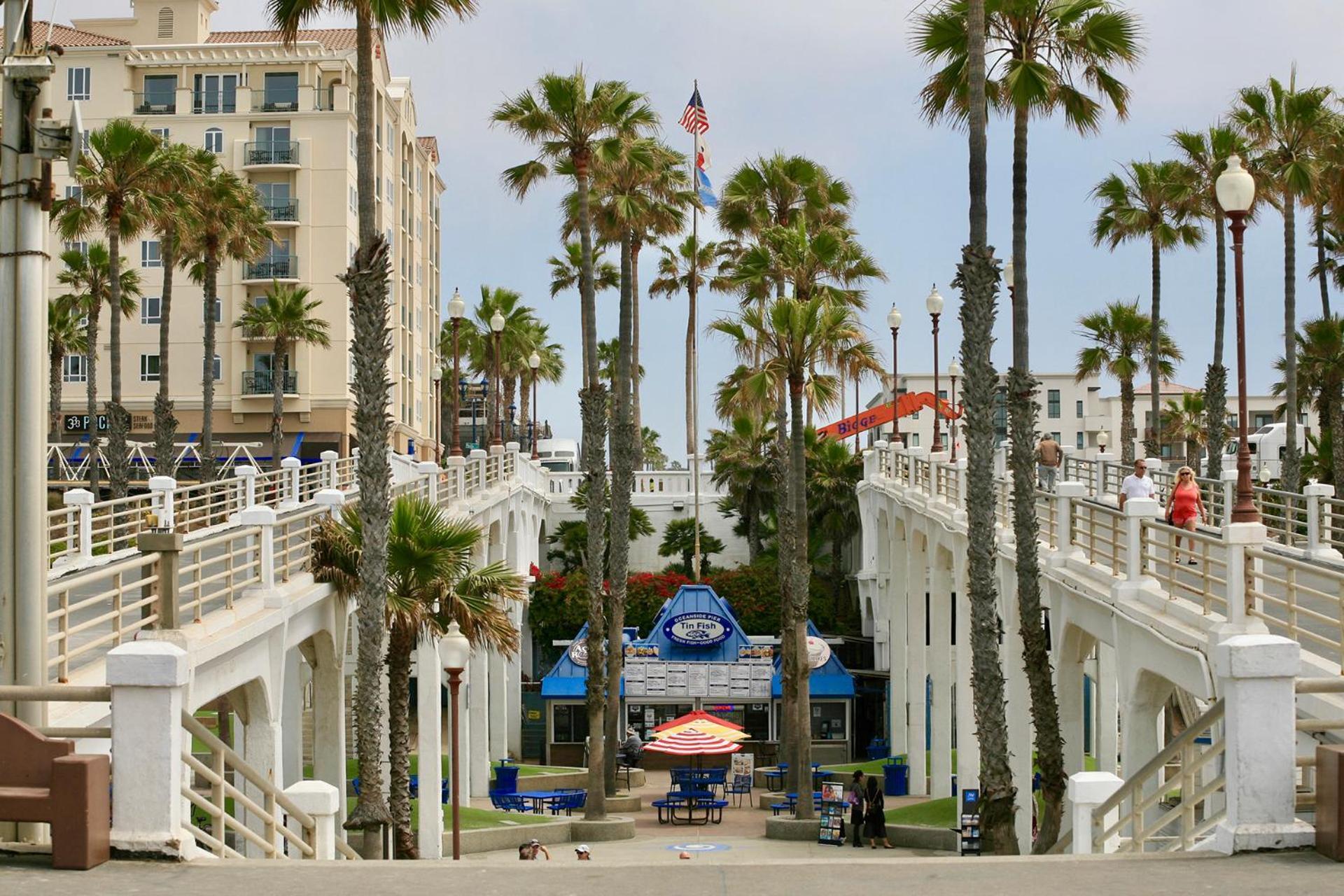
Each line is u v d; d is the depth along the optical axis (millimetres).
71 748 14039
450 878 13680
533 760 82438
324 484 61750
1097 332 89125
